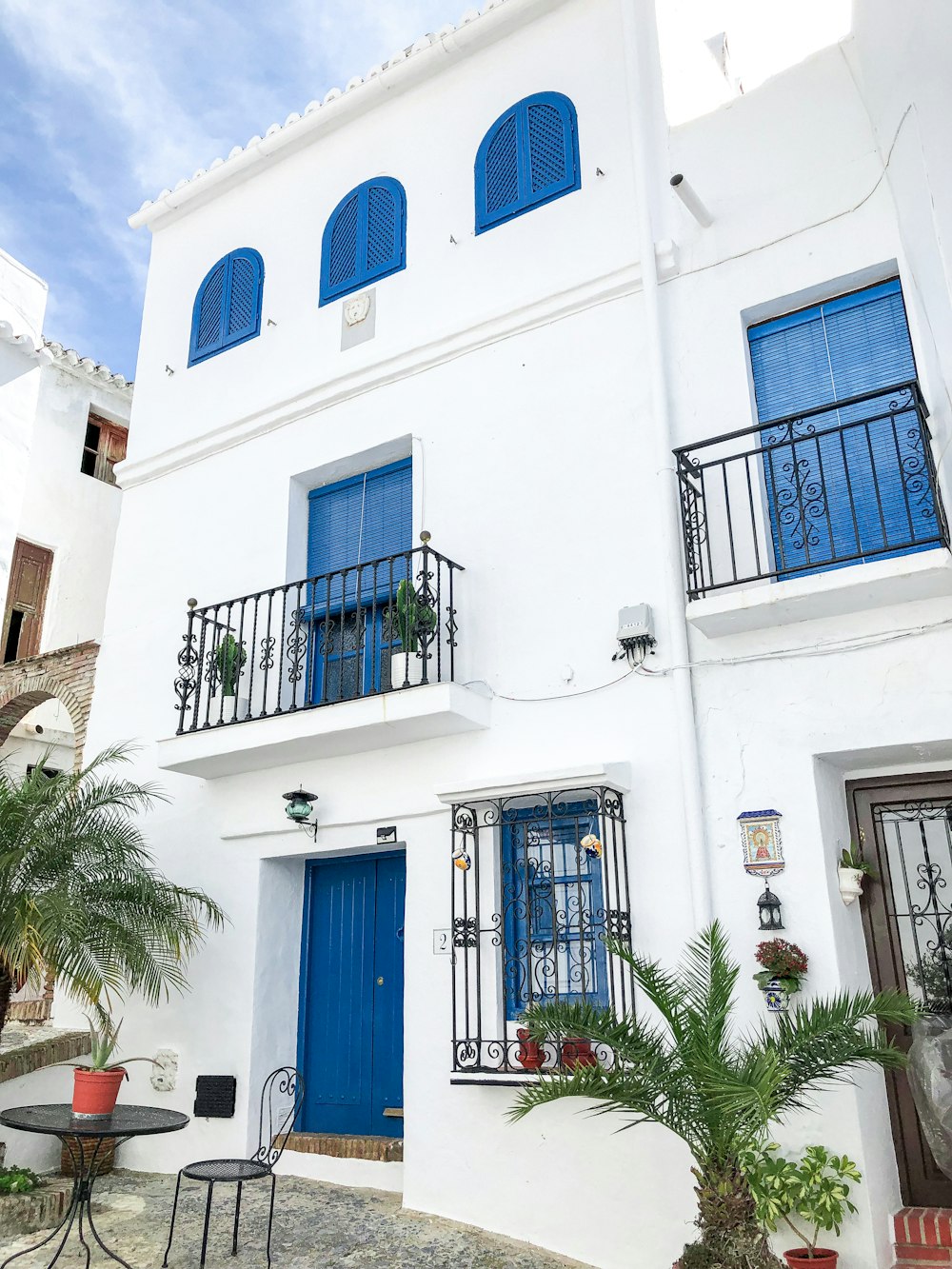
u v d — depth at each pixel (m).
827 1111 5.48
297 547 9.12
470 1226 6.38
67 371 14.30
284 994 8.15
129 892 7.61
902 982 6.06
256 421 9.52
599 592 7.11
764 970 5.77
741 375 6.98
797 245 7.03
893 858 6.25
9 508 11.20
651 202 7.65
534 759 7.03
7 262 11.35
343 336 9.26
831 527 6.05
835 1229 5.26
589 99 8.29
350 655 8.65
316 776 8.12
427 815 7.43
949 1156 5.52
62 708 13.53
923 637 5.86
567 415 7.64
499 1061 6.56
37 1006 10.13
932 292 5.80
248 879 8.27
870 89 6.70
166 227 11.26
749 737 6.23
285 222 10.15
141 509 10.24
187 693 8.47
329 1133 7.71
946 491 5.64
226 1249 5.94
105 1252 5.77
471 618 7.63
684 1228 5.69
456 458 8.13
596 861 6.71
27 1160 7.52
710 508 6.80
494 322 8.19
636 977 5.56
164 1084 8.06
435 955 7.09
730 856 6.10
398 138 9.47
